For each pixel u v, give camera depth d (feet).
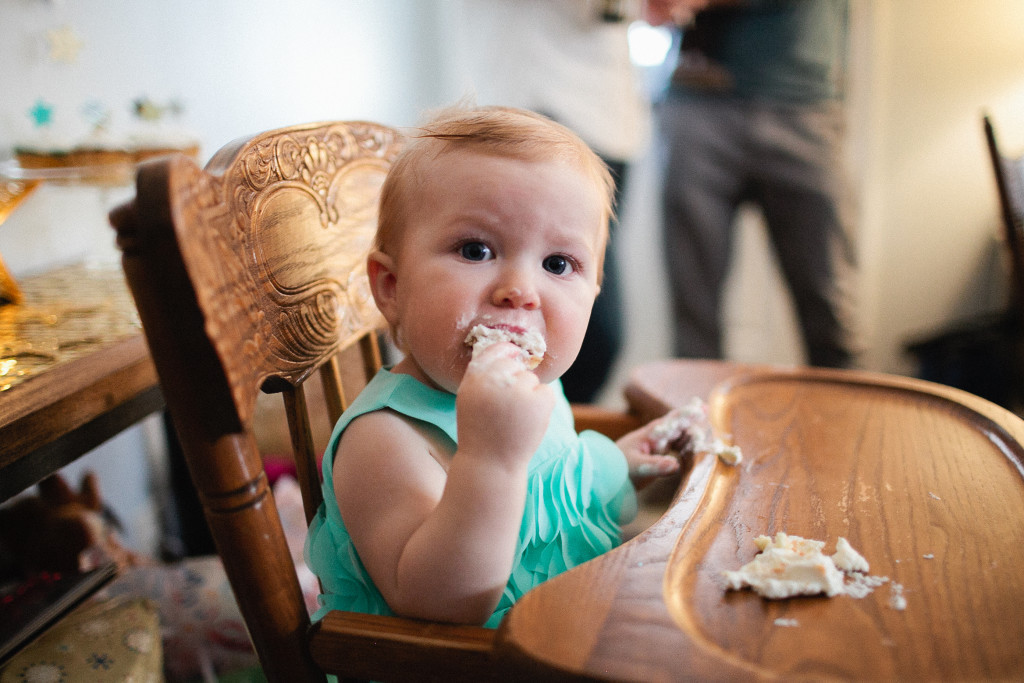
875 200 7.77
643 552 1.74
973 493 2.09
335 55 7.04
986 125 3.85
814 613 1.53
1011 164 4.08
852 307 7.53
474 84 6.92
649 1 7.00
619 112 6.89
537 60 6.64
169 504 5.41
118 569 3.53
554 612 1.51
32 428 2.15
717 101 7.12
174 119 5.36
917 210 7.75
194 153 4.13
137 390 2.69
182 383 1.51
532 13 6.57
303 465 2.25
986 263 7.75
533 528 2.22
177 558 5.28
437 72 7.97
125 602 3.18
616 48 6.70
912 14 7.19
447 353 2.06
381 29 7.43
